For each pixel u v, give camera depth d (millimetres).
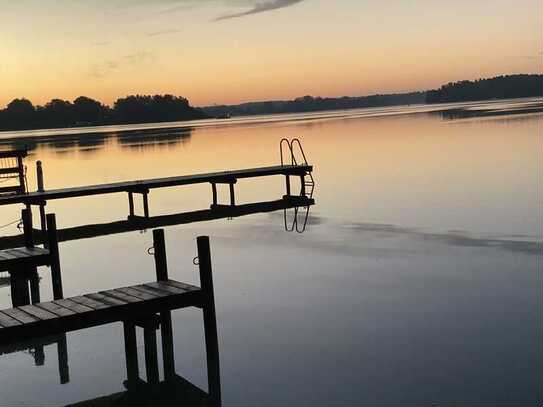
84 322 7922
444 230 16266
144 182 22391
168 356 8586
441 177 26906
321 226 18250
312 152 45781
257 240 16719
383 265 12984
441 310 9797
